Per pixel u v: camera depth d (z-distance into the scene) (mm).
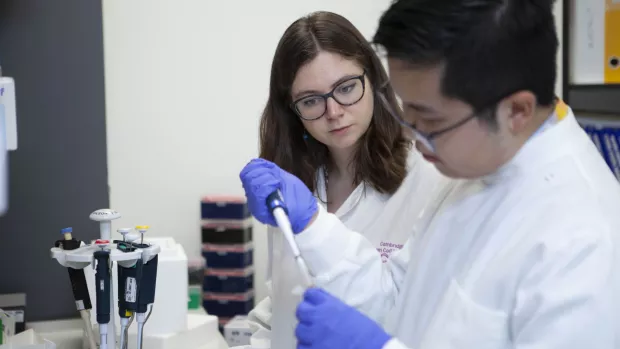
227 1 2740
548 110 965
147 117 2709
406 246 1271
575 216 901
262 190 1179
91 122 2172
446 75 849
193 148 2766
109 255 1267
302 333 984
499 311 946
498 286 947
